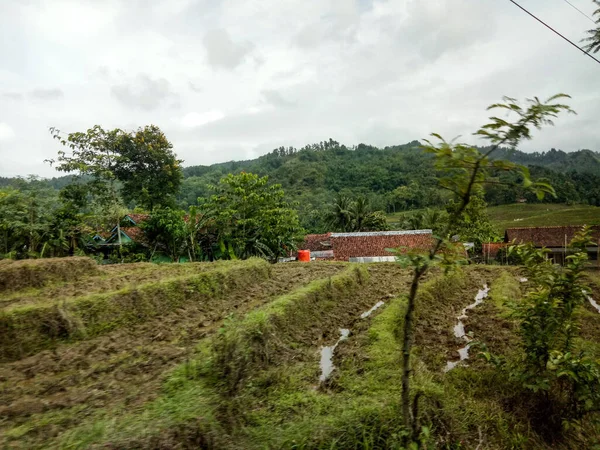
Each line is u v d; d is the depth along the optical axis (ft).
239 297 40.47
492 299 41.06
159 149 91.61
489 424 17.20
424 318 33.94
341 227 130.62
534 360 18.43
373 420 15.49
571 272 18.11
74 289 34.58
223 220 75.41
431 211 124.67
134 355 24.38
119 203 71.97
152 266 49.16
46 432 15.06
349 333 30.68
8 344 24.75
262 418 17.04
